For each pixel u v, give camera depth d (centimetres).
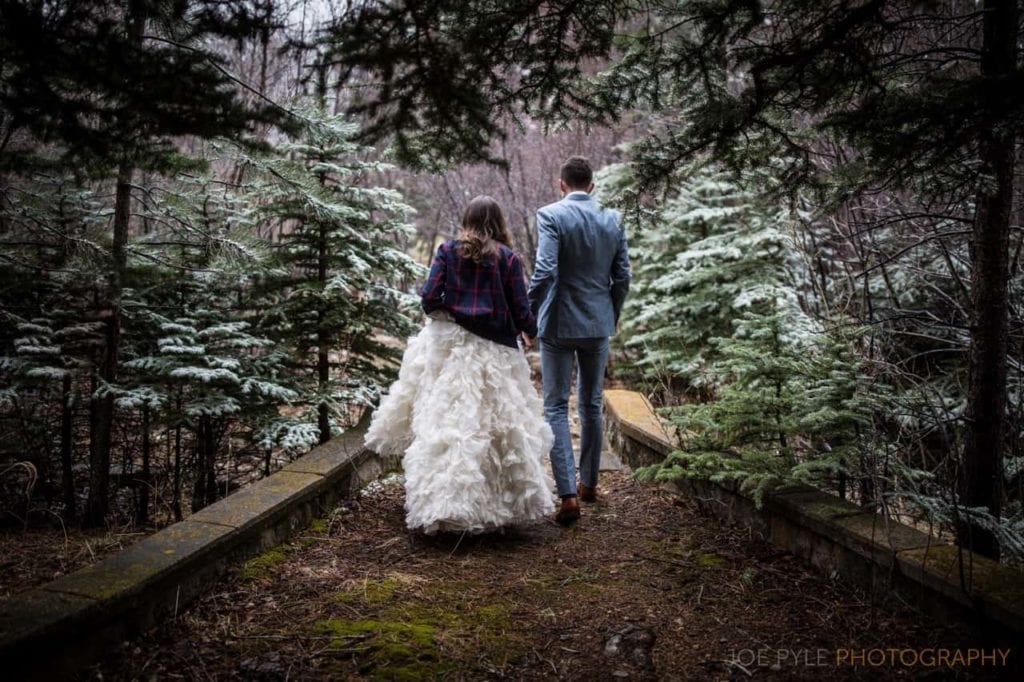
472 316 324
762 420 330
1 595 248
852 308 454
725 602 269
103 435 336
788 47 232
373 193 426
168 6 194
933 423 319
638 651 235
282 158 327
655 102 271
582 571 299
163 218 345
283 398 366
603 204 281
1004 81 185
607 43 233
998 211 273
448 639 239
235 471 426
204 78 200
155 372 349
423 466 314
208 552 255
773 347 343
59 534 322
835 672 220
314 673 215
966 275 448
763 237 580
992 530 240
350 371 458
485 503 313
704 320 650
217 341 367
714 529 344
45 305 349
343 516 347
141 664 214
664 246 751
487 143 243
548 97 254
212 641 230
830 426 314
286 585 271
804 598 268
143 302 362
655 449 415
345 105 377
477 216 338
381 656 225
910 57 251
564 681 218
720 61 245
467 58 214
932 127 207
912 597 246
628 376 762
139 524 353
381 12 195
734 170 277
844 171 252
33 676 190
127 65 187
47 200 329
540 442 335
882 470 299
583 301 363
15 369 314
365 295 450
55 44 179
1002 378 281
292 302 421
